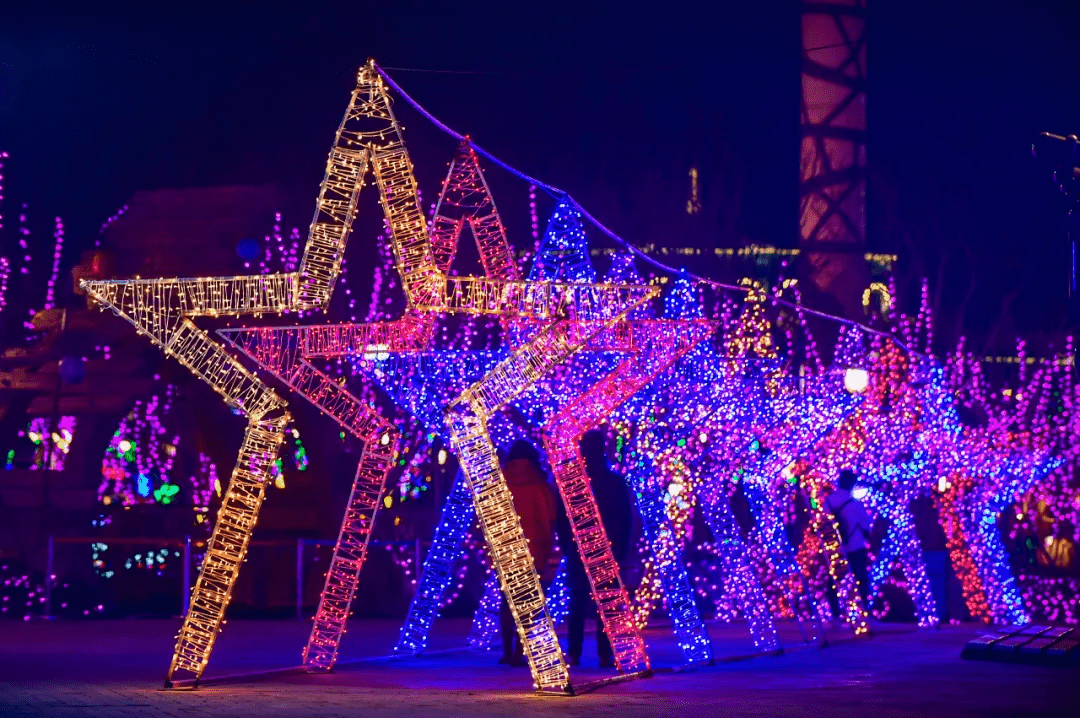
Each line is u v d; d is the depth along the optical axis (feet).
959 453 62.34
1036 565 88.17
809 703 31.01
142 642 47.83
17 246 84.64
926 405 63.36
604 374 43.21
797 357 85.92
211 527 63.67
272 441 34.24
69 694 32.04
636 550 66.44
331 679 37.11
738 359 51.44
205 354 33.99
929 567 61.52
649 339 37.86
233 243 66.28
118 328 65.00
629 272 45.11
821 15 90.84
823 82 90.63
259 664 41.19
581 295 35.09
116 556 64.18
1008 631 47.91
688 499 49.11
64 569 61.98
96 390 63.93
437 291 33.83
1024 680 36.63
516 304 34.40
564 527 40.98
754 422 51.62
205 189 66.49
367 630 55.77
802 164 90.89
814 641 49.98
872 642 50.67
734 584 47.39
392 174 33.83
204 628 33.88
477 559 64.23
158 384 64.59
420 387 42.91
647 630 55.77
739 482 58.23
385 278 70.95
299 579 60.39
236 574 34.04
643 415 44.55
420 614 44.06
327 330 38.40
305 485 64.49
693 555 70.79
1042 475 63.67
